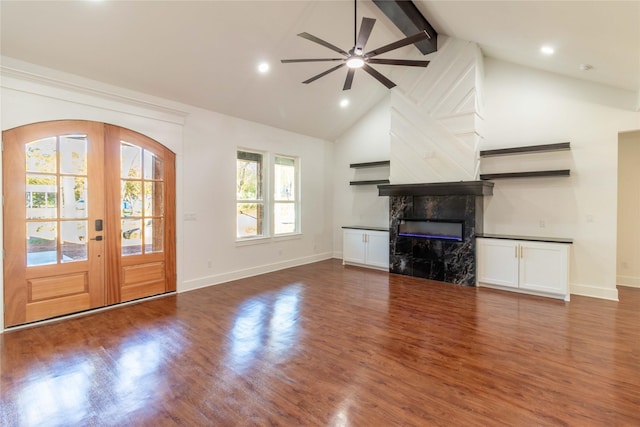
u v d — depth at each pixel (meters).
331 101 5.82
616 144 4.22
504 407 2.03
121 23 3.13
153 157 4.25
